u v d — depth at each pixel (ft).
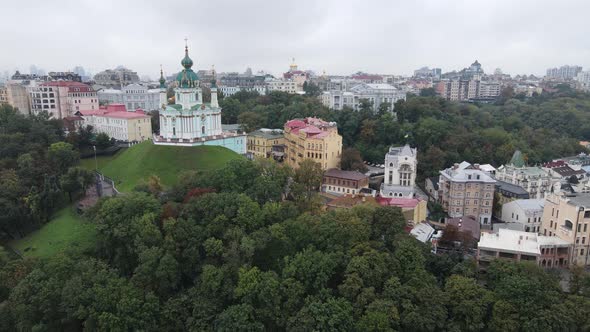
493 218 645.51
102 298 355.97
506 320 346.54
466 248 477.77
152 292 373.40
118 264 424.87
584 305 348.18
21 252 485.15
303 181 595.88
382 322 336.90
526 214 569.23
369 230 436.35
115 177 650.43
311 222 434.30
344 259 399.85
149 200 452.76
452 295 368.07
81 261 399.44
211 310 366.02
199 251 423.64
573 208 458.50
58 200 567.59
